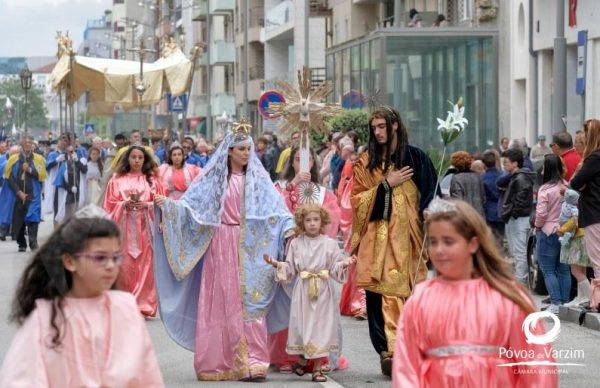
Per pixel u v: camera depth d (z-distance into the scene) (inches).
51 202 1316.4
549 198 710.5
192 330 536.1
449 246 280.7
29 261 263.7
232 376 519.5
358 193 508.7
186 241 529.0
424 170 504.7
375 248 502.9
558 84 1035.3
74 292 263.4
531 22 1507.1
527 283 800.3
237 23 3464.6
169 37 1614.2
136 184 738.8
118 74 1550.2
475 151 1470.2
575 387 497.4
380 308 514.9
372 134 506.3
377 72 1470.2
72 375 257.9
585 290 690.8
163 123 4099.4
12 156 1222.9
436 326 278.1
